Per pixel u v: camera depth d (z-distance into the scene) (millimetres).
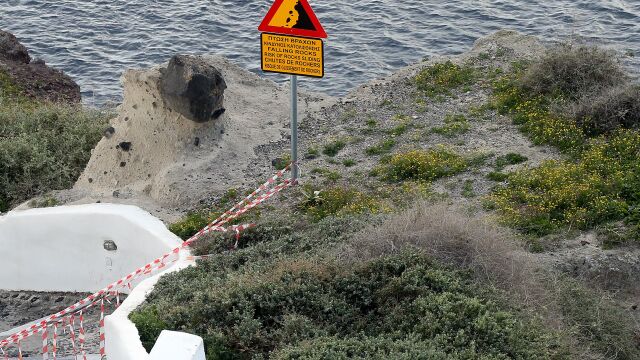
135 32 44938
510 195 21562
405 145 24953
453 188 22375
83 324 20094
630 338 17109
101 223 20750
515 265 17047
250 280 16375
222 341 14992
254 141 26031
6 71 37469
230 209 22391
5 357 18000
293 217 21281
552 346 15203
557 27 42844
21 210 21797
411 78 29359
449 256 16922
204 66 24859
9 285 21844
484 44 31375
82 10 47000
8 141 26562
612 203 20516
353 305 15898
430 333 14750
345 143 25500
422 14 45031
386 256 16703
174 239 19891
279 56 21125
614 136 23891
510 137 24766
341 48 42125
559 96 26094
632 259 18984
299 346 14305
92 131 28094
